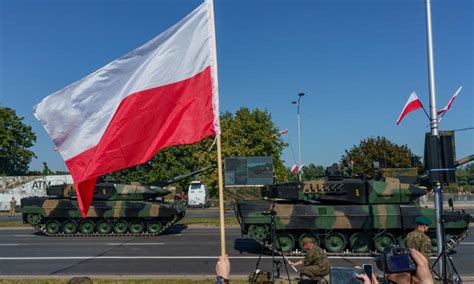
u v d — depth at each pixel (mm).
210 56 6113
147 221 22922
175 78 6090
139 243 19422
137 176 58188
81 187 5875
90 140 5883
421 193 16922
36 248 18109
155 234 22766
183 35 6141
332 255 16656
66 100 5898
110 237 22172
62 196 23812
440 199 10094
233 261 14805
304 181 17516
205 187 47438
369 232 16766
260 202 17297
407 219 16312
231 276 12000
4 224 28109
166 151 58031
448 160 9977
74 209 22891
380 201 16984
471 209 35156
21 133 60094
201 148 50469
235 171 42219
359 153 47031
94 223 23141
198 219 29266
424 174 10984
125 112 5953
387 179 17375
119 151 5906
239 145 48781
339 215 16609
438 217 10164
